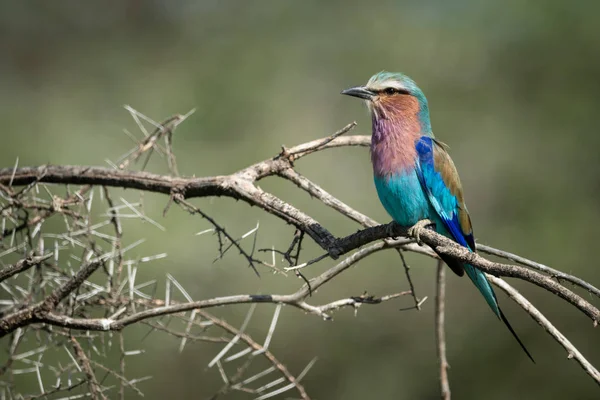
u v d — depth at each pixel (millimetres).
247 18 16703
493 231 15156
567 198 15164
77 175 7281
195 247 13117
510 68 16266
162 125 8461
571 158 15484
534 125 15852
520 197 15305
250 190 6723
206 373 12992
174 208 13102
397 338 14195
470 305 14703
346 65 16266
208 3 16844
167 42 16562
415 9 16953
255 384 13359
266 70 15953
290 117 15484
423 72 16297
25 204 7035
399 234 6250
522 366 14289
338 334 14023
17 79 16047
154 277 12680
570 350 6305
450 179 7898
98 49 16438
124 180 7172
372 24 16594
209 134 15062
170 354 12719
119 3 17594
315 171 14680
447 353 14367
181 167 14383
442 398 7473
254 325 13453
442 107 16078
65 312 6852
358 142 7992
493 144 15734
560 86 15977
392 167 7707
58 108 15383
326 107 15828
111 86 15938
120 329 6141
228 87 15539
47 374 11141
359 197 14586
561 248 14672
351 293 14188
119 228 7383
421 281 14398
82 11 16641
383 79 7871
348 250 6266
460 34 16469
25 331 7062
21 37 16406
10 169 7402
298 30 16516
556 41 16078
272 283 13484
